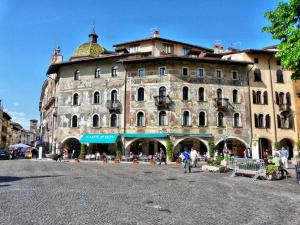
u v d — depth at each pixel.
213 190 13.63
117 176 19.22
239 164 20.52
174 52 49.06
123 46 49.84
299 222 7.95
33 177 17.78
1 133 91.06
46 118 61.91
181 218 8.16
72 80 45.50
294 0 16.20
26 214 8.22
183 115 40.78
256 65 43.75
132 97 41.97
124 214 8.45
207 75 42.16
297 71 17.44
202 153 41.62
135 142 42.16
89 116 43.31
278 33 17.22
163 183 15.91
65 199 10.52
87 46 51.88
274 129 42.41
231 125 41.38
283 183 16.69
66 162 36.22
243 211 9.23
